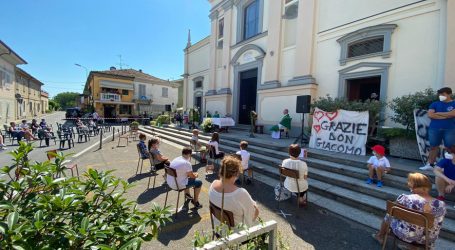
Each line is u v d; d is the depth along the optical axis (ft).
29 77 92.27
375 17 24.52
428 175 14.26
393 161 18.04
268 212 13.47
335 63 28.07
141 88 112.37
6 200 5.02
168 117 62.59
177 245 10.16
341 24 27.48
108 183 5.95
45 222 4.48
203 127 39.91
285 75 34.91
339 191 15.34
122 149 33.09
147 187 17.24
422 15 21.33
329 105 23.57
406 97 19.65
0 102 60.54
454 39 18.71
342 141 21.95
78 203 5.25
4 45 55.06
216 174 20.62
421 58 21.30
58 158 6.57
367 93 27.20
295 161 13.62
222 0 49.03
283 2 35.01
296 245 10.29
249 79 44.04
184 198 15.30
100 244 4.59
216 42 52.01
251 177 18.51
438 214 8.32
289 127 30.78
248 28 43.83
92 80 105.09
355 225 12.05
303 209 13.85
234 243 5.74
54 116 121.49
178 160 13.76
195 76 62.39
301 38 31.37
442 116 14.71
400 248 9.27
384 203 13.41
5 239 3.93
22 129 38.78
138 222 5.37
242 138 31.04
